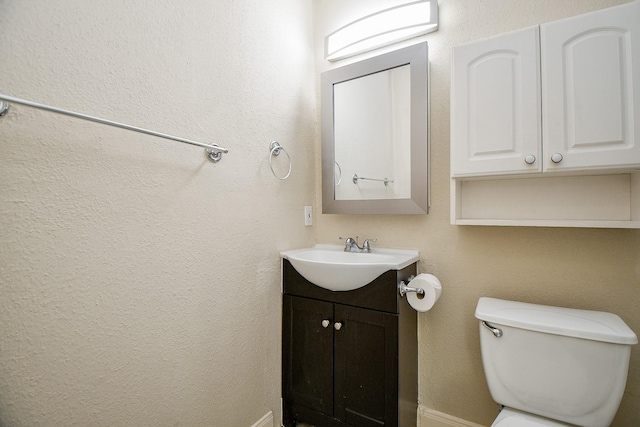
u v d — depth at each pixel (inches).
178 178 41.0
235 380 49.2
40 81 28.6
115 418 34.3
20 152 27.5
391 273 46.9
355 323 49.9
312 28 70.2
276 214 58.5
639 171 39.3
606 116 36.9
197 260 43.5
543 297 47.5
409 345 52.1
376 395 48.0
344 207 63.7
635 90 35.6
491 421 51.2
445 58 55.4
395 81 58.9
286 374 57.1
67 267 30.5
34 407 28.5
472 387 52.7
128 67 35.6
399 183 58.4
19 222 27.5
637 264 41.9
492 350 42.2
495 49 43.6
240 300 50.3
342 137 65.1
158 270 38.6
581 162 38.2
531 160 40.8
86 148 31.9
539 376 39.1
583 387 36.6
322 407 52.9
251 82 53.2
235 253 49.6
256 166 53.9
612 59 36.8
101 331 33.2
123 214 35.1
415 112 55.9
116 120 34.4
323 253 62.9
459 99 46.1
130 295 35.7
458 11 54.2
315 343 53.8
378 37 60.1
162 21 39.4
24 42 27.6
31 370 28.3
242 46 51.6
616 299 43.0
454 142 46.5
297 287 56.0
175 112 40.8
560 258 46.5
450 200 50.4
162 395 39.0
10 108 26.9
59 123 29.9
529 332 39.6
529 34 41.5
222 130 47.5
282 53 60.7
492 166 43.7
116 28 34.5
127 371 35.4
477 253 52.4
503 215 49.9
